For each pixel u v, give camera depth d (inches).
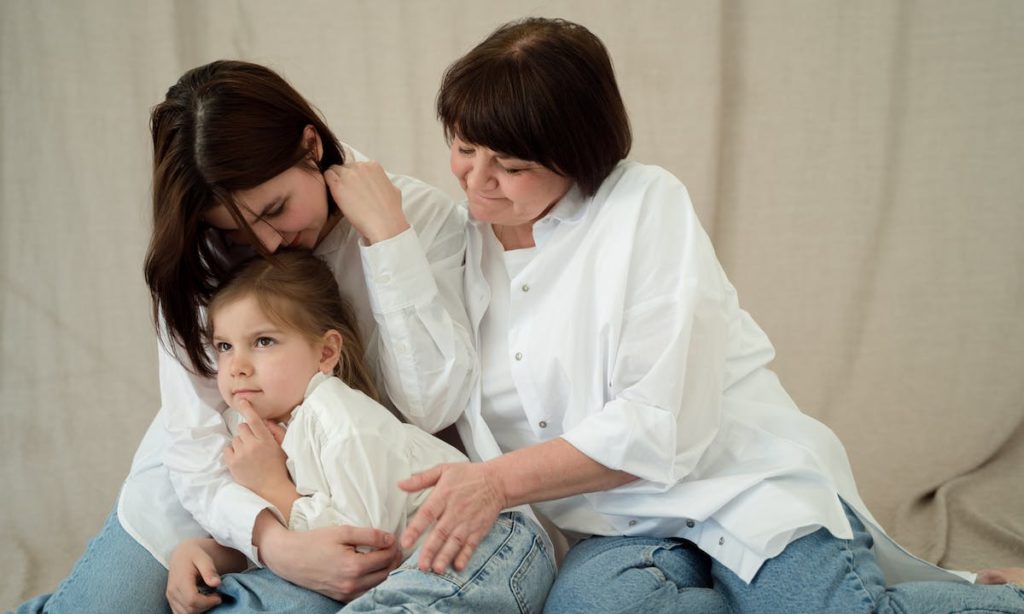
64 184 94.8
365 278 55.9
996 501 79.2
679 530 51.1
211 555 51.9
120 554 51.9
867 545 50.1
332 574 46.5
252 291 52.5
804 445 51.4
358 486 48.7
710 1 95.7
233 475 51.4
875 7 94.0
